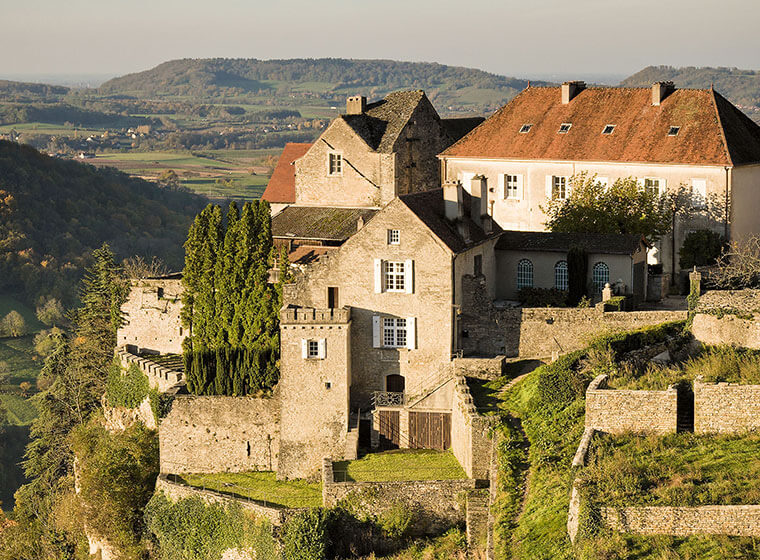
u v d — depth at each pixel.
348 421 64.44
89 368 91.50
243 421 67.56
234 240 70.75
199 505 63.75
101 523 69.06
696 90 85.25
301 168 88.06
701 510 41.34
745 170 81.12
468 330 67.06
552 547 44.50
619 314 64.25
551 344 65.75
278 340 69.50
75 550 78.25
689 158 80.25
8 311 166.75
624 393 49.56
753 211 83.25
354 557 57.12
